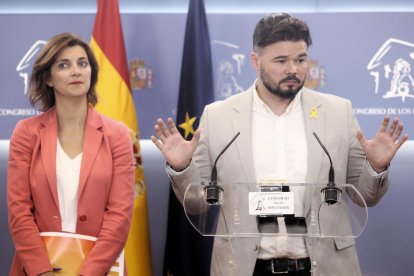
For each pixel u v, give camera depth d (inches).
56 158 152.1
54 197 148.3
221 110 161.9
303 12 232.4
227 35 234.4
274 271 139.6
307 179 150.0
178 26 238.5
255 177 151.7
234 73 233.9
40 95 162.1
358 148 156.6
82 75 157.1
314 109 157.6
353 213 123.3
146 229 218.1
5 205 243.0
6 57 234.8
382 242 239.1
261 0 246.2
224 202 123.8
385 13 230.8
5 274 241.4
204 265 219.9
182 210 220.8
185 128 221.3
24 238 145.0
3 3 247.8
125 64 222.7
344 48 231.3
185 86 223.9
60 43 158.6
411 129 230.2
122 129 159.3
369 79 230.8
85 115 159.6
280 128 157.3
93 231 149.4
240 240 141.2
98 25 221.5
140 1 248.2
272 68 152.4
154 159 243.8
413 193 239.6
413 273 238.1
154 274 241.9
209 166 159.3
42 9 247.8
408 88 230.4
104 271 144.4
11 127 233.9
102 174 151.1
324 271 141.9
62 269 142.3
